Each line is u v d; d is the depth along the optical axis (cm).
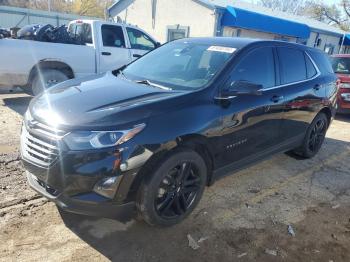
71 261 284
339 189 462
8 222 324
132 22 1892
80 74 791
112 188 281
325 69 560
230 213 374
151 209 309
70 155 275
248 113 382
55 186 285
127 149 280
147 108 303
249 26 1548
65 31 791
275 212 386
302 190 448
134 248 306
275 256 312
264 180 468
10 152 475
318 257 317
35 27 762
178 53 430
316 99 514
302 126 505
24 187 386
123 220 343
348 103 830
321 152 610
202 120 329
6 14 2172
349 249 333
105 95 329
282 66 452
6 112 679
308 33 1950
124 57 864
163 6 1695
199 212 371
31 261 280
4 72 679
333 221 379
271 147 448
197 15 1559
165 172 309
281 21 1702
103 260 289
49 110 306
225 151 369
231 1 2047
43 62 726
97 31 813
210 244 320
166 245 313
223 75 364
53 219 335
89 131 277
